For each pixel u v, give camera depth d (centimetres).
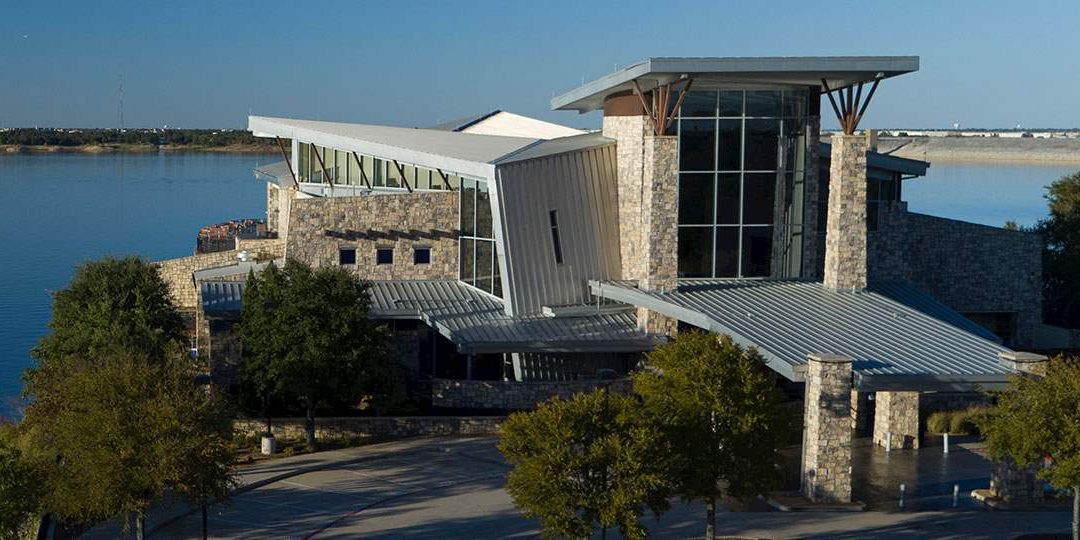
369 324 4619
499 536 3572
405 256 5734
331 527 3675
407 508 3875
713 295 5141
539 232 5444
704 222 5522
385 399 4841
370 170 6606
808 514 3862
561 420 3011
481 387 5062
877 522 3753
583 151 5641
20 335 8012
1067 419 3312
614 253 5756
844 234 5166
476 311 5409
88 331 4406
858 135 5125
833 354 4066
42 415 3709
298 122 7300
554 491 2958
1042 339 6756
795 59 4916
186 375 3338
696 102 5438
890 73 4966
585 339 5122
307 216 5581
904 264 6391
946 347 4306
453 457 4512
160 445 3067
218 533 3616
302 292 4509
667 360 3369
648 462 2991
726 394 3281
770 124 5506
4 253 12319
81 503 3086
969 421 4931
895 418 4700
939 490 4147
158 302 4675
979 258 6569
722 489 4119
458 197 5753
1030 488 3950
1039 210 18500
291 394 4706
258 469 4325
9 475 3133
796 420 3428
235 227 9762
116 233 14500
